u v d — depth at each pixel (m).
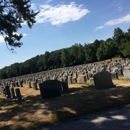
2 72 125.44
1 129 7.31
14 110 10.08
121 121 6.57
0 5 15.12
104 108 8.52
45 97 13.00
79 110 8.43
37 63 123.44
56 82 13.38
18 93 14.64
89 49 91.81
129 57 63.38
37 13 16.72
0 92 24.83
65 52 105.69
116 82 15.98
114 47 79.88
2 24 15.23
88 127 6.48
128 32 87.44
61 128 6.82
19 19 16.44
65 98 11.41
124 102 8.95
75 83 21.28
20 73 121.44
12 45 16.94
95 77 13.96
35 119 7.89
